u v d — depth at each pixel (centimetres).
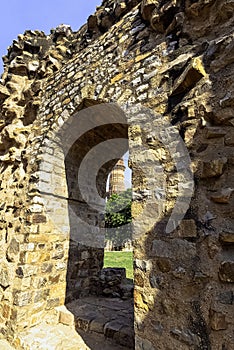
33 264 313
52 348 254
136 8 291
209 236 162
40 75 429
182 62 218
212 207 166
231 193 159
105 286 428
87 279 421
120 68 280
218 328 143
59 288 352
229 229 154
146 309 182
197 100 195
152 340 172
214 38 204
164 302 173
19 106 434
